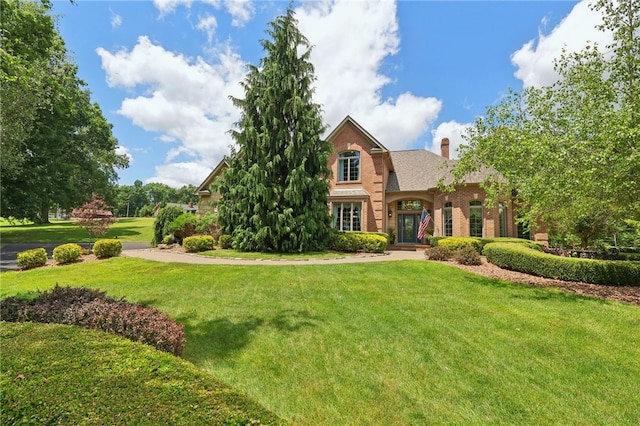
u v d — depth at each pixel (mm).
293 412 3119
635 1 7598
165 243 19047
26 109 14078
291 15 16391
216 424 1924
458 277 9602
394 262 12336
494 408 3238
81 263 12312
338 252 16141
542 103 8961
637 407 3295
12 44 8414
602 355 4469
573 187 7074
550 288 8312
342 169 22141
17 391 2105
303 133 16016
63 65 23031
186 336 4973
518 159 8500
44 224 37000
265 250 15562
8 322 3521
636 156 5922
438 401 3342
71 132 31500
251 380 3680
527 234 18250
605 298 7375
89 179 33031
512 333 5234
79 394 2117
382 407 3223
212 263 12211
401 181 23000
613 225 13008
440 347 4672
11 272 10836
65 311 3787
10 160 15906
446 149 24203
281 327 5395
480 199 18250
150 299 7078
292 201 15406
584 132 7305
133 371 2453
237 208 16031
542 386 3664
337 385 3611
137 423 1880
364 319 5832
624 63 7793
